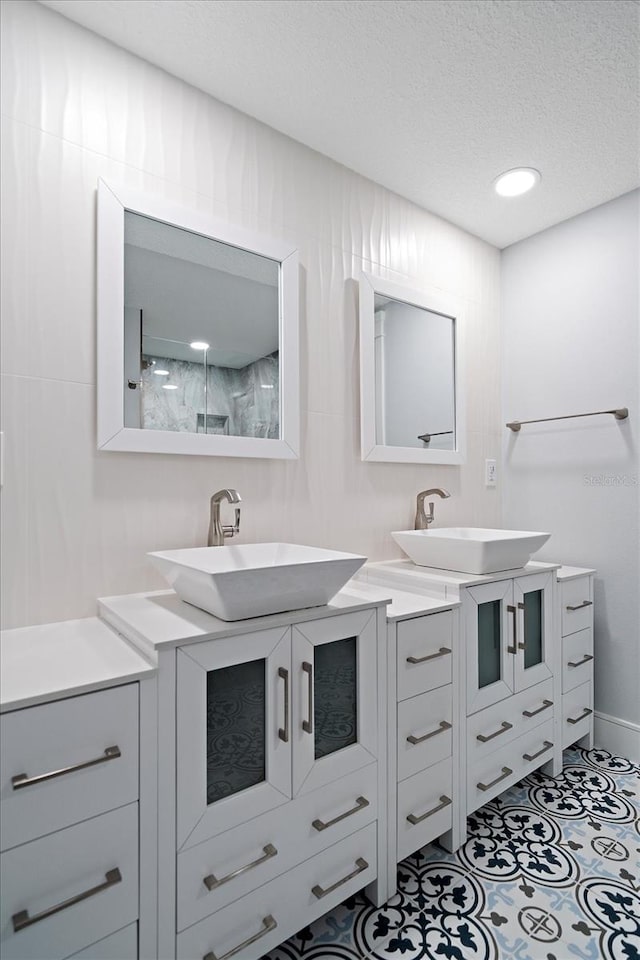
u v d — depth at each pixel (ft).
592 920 4.19
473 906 4.35
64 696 2.85
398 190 6.96
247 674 3.63
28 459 4.11
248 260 5.45
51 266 4.25
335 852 4.03
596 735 7.26
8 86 4.11
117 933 3.00
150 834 3.13
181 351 4.95
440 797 4.87
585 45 4.70
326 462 6.11
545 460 7.96
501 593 5.62
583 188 6.95
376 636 4.36
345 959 3.86
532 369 8.16
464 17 4.42
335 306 6.26
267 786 3.66
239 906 3.49
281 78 5.06
